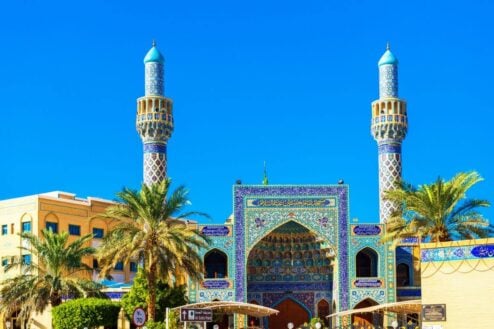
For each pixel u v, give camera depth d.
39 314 53.84
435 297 29.92
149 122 56.44
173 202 41.53
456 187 40.62
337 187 53.62
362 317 53.81
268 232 53.00
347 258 53.03
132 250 39.81
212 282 52.41
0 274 57.09
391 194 42.16
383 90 58.69
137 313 30.78
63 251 47.00
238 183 53.50
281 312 56.56
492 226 40.88
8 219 57.50
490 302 28.75
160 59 57.94
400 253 55.78
